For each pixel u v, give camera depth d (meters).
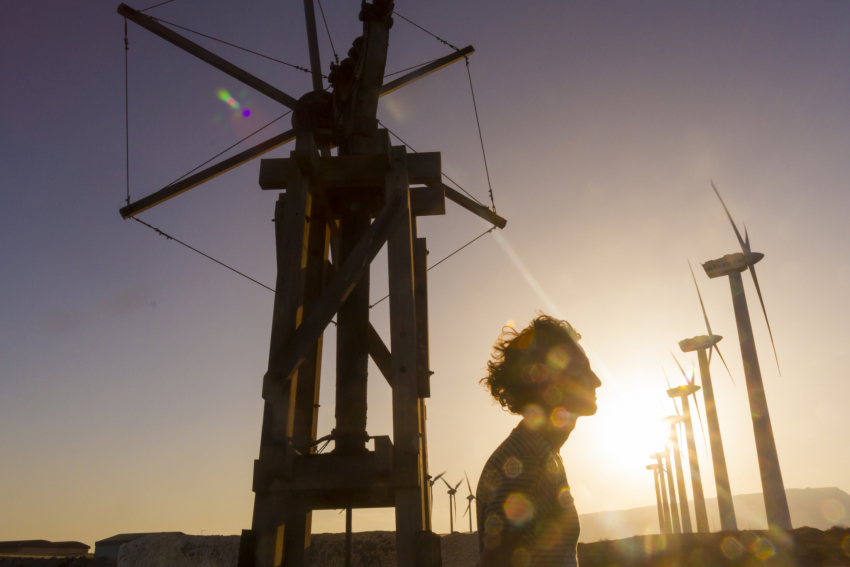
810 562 14.75
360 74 9.00
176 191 10.09
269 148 10.67
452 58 12.04
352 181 8.20
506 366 2.07
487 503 1.83
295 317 7.24
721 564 15.20
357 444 7.57
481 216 10.49
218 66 10.91
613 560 16.09
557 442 1.99
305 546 7.32
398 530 6.60
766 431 35.66
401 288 7.59
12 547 77.56
